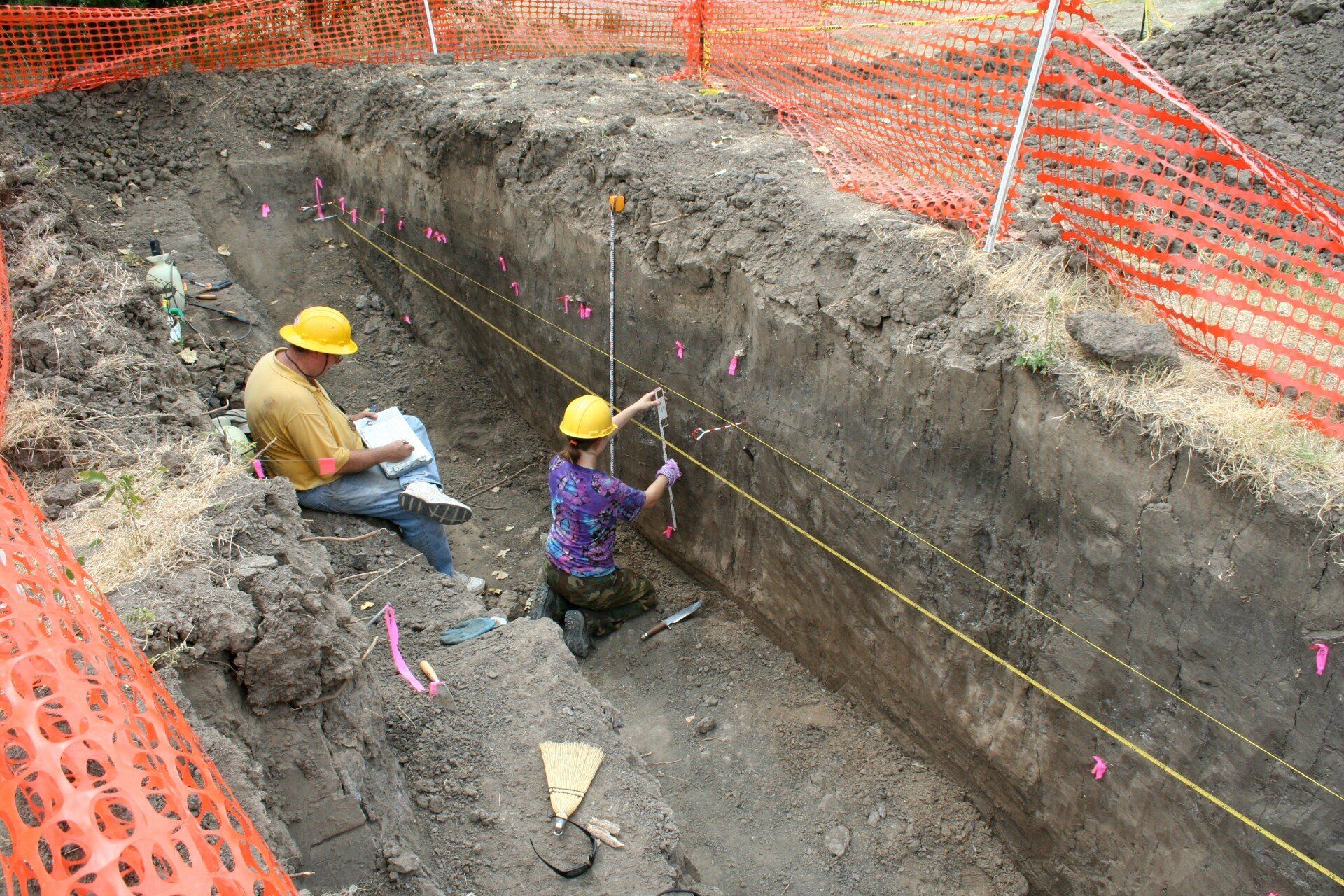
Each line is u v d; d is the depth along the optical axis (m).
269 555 2.74
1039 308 3.22
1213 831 2.85
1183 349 3.06
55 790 1.26
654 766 4.14
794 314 3.93
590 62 7.05
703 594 5.11
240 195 6.74
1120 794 3.13
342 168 6.83
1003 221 3.53
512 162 5.44
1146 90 3.12
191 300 5.56
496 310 6.05
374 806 2.61
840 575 4.10
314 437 4.25
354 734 2.64
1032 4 5.84
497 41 7.59
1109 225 3.37
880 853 3.74
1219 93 5.14
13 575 1.68
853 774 4.04
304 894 1.97
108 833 1.28
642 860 2.75
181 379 4.06
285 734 2.47
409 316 6.79
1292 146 4.59
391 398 6.47
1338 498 2.45
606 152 4.97
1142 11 6.86
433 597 4.05
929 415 3.44
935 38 5.94
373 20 7.38
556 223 5.21
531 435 6.26
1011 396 3.16
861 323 3.64
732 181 4.43
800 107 5.44
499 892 2.67
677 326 4.63
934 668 3.75
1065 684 3.21
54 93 6.46
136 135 6.57
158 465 3.07
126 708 1.50
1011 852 3.74
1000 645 3.43
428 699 3.27
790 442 4.12
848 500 3.90
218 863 1.32
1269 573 2.56
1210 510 2.67
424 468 4.68
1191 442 2.68
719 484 4.71
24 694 1.42
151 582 2.47
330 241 7.07
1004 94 3.79
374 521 4.55
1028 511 3.21
